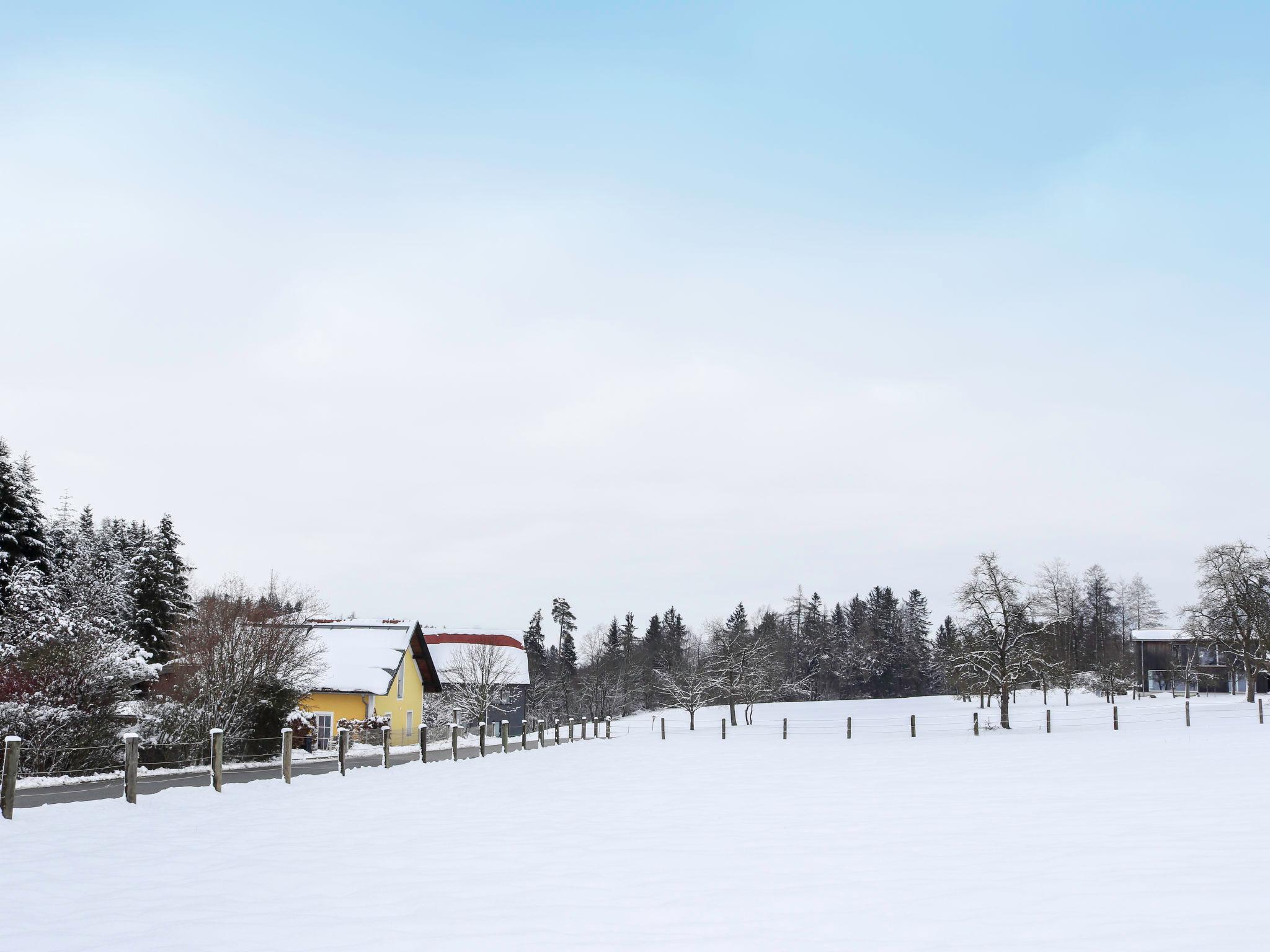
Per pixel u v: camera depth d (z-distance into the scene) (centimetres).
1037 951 679
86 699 2884
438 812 1644
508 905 894
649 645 15338
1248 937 691
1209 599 6894
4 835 1366
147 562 5981
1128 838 1173
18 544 5081
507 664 7488
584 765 2772
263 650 3691
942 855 1102
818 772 2412
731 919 819
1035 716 6075
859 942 729
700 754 3294
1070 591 10812
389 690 5191
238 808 1703
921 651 13938
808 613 14312
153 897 959
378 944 762
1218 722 4469
